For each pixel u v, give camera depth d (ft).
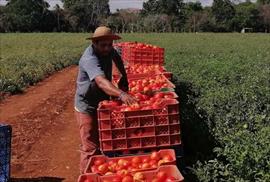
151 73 35.81
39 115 43.88
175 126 20.39
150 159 18.94
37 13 347.97
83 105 22.54
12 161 30.17
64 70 89.10
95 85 22.03
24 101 52.44
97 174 16.96
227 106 34.32
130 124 20.20
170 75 37.19
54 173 28.12
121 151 20.34
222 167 21.83
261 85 44.24
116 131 20.21
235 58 83.97
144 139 20.34
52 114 44.57
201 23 359.46
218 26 359.66
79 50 134.21
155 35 249.34
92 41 21.25
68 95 56.65
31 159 30.68
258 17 360.28
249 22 359.46
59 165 29.53
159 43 165.58
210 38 214.07
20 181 26.73
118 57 23.65
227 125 29.30
